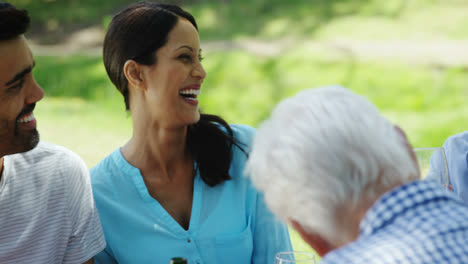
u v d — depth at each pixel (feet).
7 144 6.47
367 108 4.55
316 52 51.62
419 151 6.19
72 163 7.39
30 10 70.64
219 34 60.80
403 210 4.24
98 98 42.88
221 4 69.36
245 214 7.88
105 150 28.86
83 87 45.14
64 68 49.55
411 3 62.85
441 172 6.12
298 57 50.55
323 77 45.85
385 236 4.16
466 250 4.03
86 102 42.06
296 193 4.47
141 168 7.71
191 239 7.48
